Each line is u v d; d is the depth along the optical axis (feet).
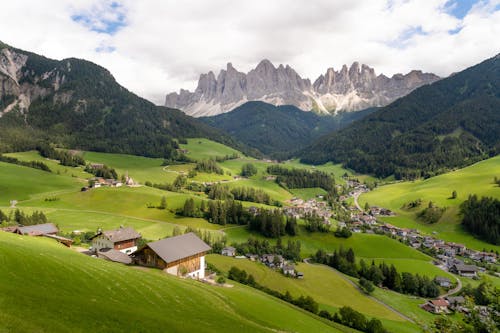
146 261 290.76
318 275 460.55
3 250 174.50
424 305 394.11
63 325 104.99
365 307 371.76
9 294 117.39
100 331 109.60
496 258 613.11
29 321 100.17
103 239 387.34
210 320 163.22
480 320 96.17
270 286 384.68
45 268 170.71
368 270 481.46
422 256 595.47
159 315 146.41
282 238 625.41
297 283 418.10
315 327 227.81
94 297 150.00
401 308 382.22
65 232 503.61
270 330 179.93
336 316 297.12
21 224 485.15
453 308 388.57
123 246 390.83
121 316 127.95
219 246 515.09
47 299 124.06
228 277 349.20
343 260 507.71
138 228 581.12
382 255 582.76
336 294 400.26
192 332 133.18
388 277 467.11
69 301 129.80
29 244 235.81
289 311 250.57
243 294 254.47
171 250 290.76
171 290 197.57
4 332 89.20
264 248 542.16
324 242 623.77
